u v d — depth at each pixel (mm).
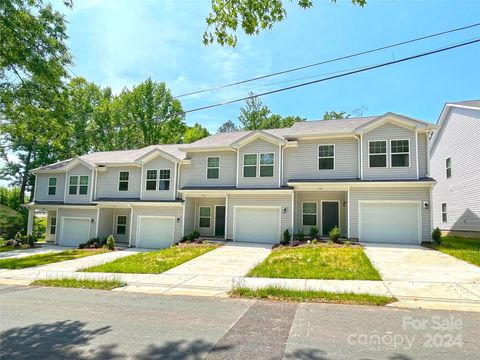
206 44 6070
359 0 5348
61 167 26031
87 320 6180
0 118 12164
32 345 4930
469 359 4246
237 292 8344
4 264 14617
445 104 23406
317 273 10273
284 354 4441
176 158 21766
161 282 9961
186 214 21359
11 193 39094
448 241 17625
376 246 15438
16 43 9711
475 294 7742
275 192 18641
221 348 4688
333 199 19781
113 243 20312
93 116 38938
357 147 18297
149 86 41812
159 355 4477
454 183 22688
